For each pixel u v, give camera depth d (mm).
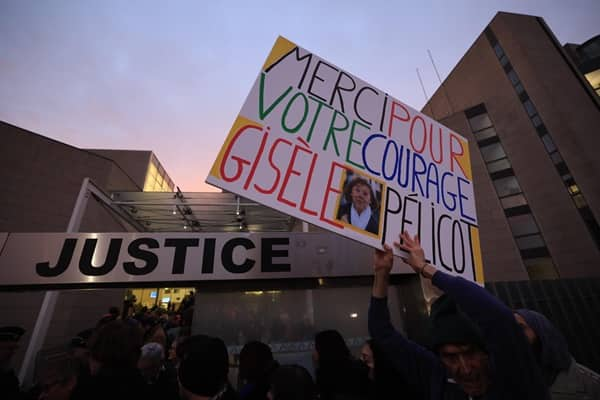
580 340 6074
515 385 769
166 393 2059
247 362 2061
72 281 3400
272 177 1438
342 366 1928
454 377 960
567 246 12688
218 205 5867
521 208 14352
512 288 6582
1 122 7875
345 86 1983
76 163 9445
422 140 2131
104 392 1439
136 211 5996
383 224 1617
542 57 16234
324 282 4105
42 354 2387
